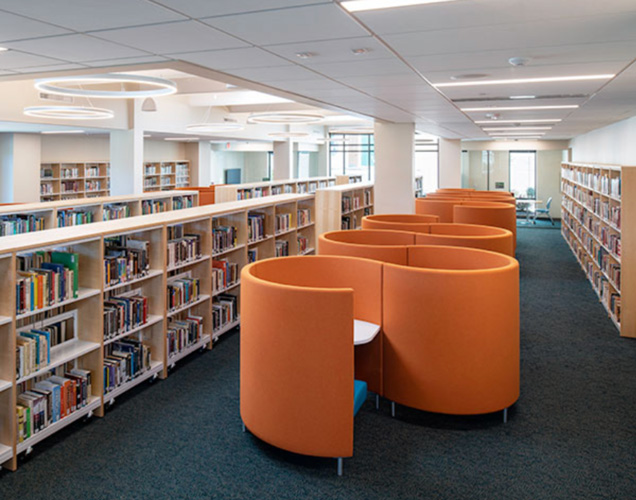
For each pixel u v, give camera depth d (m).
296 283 4.09
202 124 13.18
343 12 2.98
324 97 6.75
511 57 4.23
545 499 2.91
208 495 2.94
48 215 6.36
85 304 3.87
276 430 3.25
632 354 5.25
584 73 4.95
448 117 9.47
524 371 4.81
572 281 8.75
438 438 3.59
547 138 17.52
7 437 3.17
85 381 3.75
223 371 4.80
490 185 20.61
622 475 3.15
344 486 3.03
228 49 3.88
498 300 3.63
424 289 3.64
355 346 3.99
